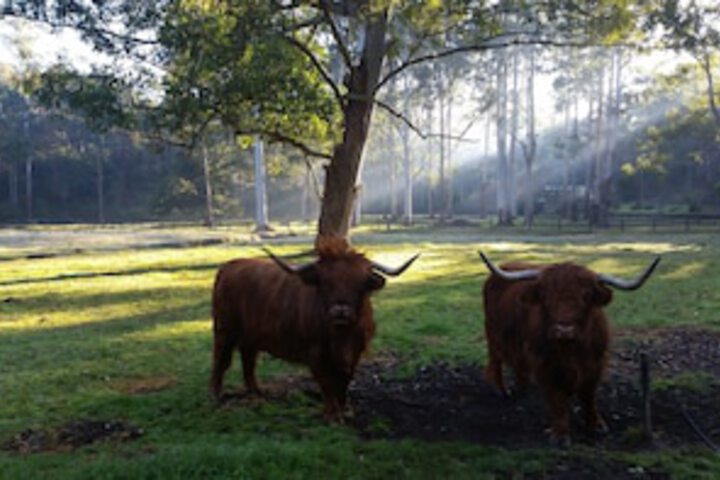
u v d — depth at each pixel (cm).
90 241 3647
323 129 1889
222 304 791
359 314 664
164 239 3747
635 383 823
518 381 805
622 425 687
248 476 538
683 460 586
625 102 4844
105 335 1185
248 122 1841
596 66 4775
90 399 807
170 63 1775
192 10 1584
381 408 758
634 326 1162
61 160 8675
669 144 6538
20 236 4131
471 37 1972
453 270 2050
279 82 1630
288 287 725
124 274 2103
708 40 2091
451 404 773
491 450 611
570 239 3528
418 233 4269
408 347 1041
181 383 874
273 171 4241
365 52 1966
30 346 1102
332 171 2061
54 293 1712
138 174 8888
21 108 8269
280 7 1625
